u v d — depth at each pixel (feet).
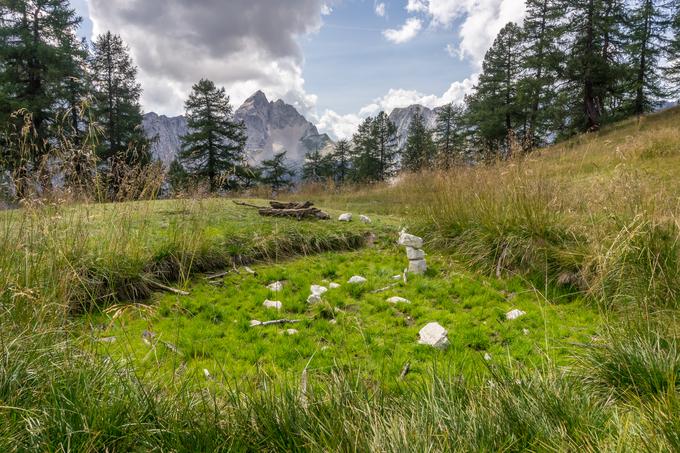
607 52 87.10
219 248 20.02
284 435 6.86
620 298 13.53
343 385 8.02
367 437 6.52
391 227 26.50
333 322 14.03
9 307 9.31
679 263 12.61
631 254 13.58
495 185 22.09
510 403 7.33
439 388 8.16
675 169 29.86
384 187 57.11
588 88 86.12
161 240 18.99
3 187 12.87
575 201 20.52
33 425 6.36
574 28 83.76
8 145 13.30
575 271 16.47
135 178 17.79
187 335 12.85
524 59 96.12
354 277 18.21
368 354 11.65
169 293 16.46
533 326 13.44
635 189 16.70
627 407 7.72
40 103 60.13
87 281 13.67
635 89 88.94
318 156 173.78
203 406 7.43
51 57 64.28
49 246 12.27
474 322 13.99
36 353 8.10
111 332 12.62
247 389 8.98
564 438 6.37
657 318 10.82
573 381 8.73
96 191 16.10
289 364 11.00
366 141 153.07
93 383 7.55
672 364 8.08
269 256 21.29
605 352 9.58
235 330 13.34
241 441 6.70
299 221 26.20
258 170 91.40
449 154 30.48
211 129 88.63
